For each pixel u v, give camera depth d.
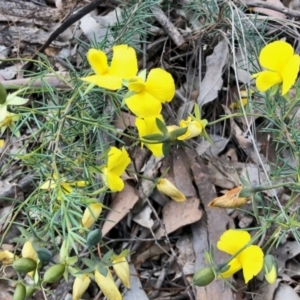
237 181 0.57
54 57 0.61
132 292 0.54
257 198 0.46
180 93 0.60
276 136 0.55
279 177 0.49
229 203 0.45
